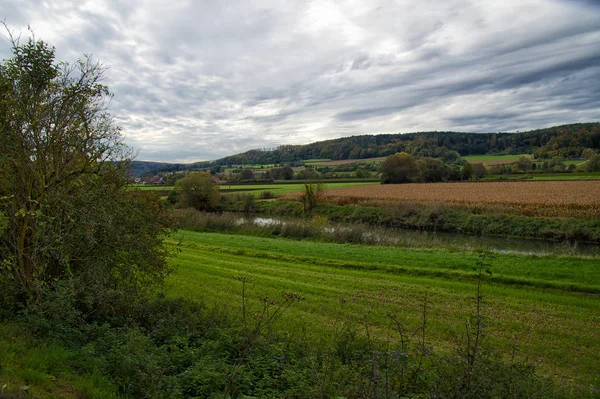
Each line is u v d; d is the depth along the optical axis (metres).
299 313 10.52
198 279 14.24
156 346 6.73
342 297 12.22
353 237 28.38
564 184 59.09
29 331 6.00
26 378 4.48
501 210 39.22
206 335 7.27
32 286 7.23
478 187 60.88
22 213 6.84
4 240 7.59
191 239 26.44
